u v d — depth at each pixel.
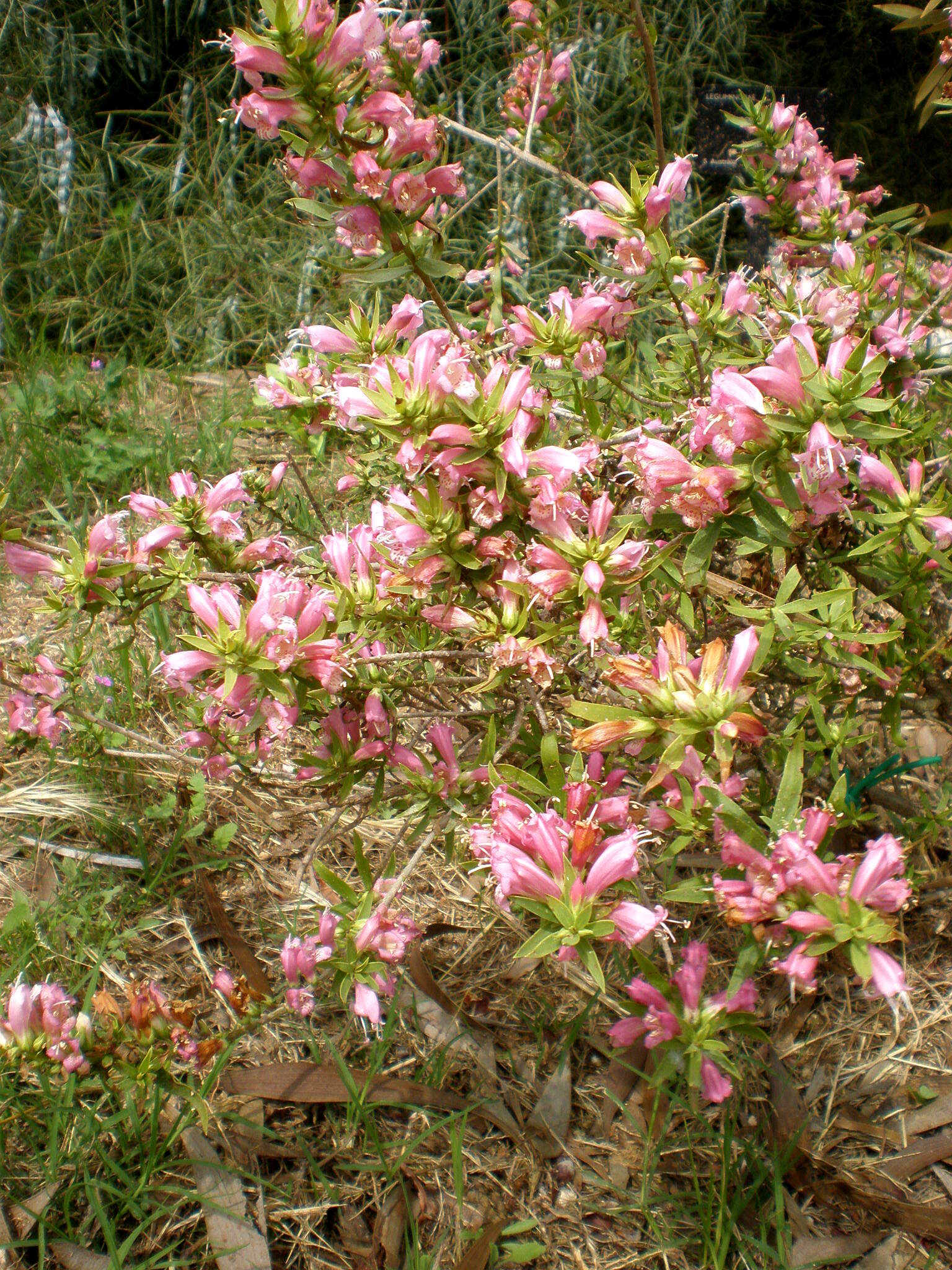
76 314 5.27
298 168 1.81
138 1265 1.75
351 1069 2.07
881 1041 2.15
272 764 2.73
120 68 5.90
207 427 4.27
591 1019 2.20
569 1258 1.84
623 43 5.64
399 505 1.72
